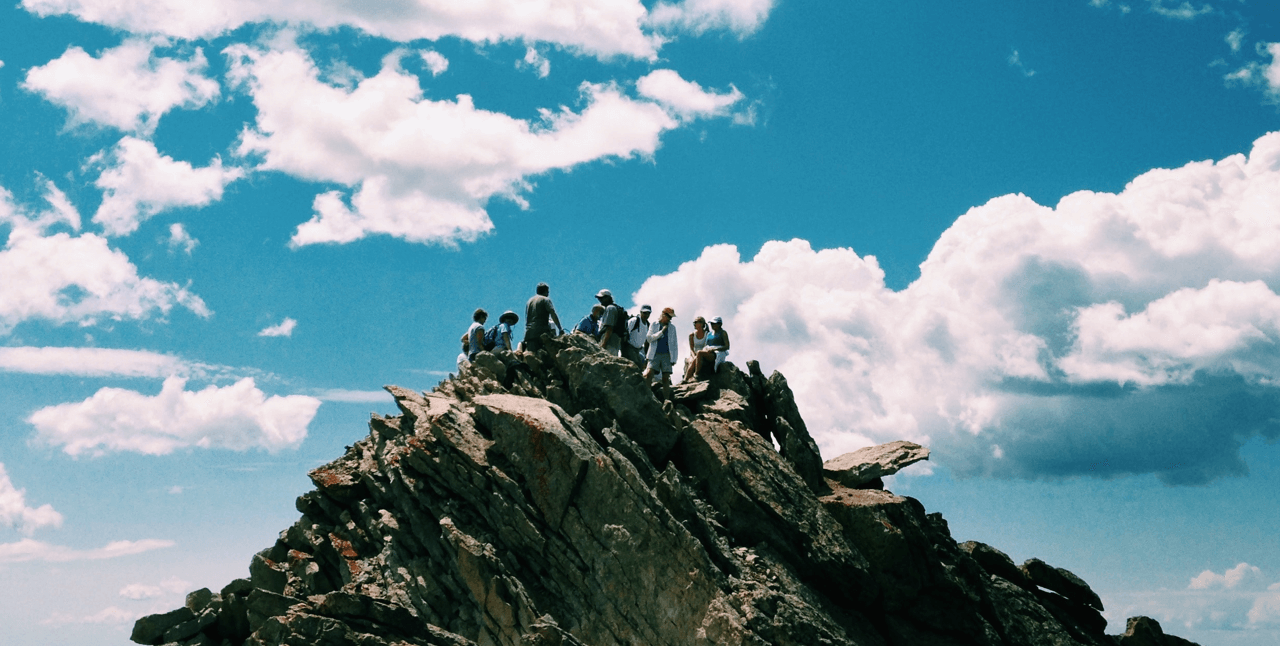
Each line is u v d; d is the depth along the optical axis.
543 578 27.52
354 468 32.12
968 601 30.75
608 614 26.69
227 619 27.88
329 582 29.53
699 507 30.19
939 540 32.47
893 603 29.98
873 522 30.47
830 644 26.83
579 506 27.86
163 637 28.06
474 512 28.69
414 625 24.94
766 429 35.88
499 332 36.53
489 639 26.08
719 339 36.94
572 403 32.84
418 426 30.58
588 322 37.31
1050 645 32.19
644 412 31.94
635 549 27.08
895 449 35.16
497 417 29.38
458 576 27.25
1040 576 34.38
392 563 28.05
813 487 32.88
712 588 26.61
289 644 23.41
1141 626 33.88
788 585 28.39
